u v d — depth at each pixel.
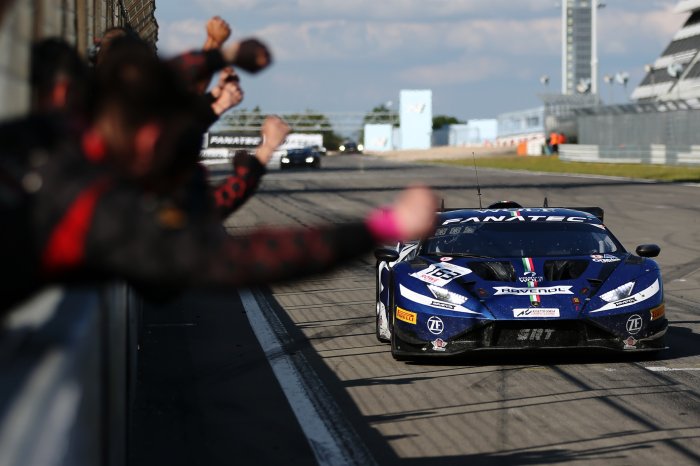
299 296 26.36
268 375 16.64
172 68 4.02
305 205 65.06
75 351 3.62
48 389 3.24
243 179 7.18
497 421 13.41
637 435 12.55
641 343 17.11
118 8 15.15
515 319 16.84
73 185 3.22
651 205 58.75
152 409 14.23
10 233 3.15
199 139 7.10
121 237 3.16
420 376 16.50
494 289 17.39
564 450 11.89
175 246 3.16
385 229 3.31
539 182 86.06
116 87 3.89
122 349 8.79
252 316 22.94
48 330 3.89
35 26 5.04
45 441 3.01
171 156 4.02
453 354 17.05
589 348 16.95
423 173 113.88
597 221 19.97
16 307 3.36
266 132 7.40
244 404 14.58
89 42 9.90
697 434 12.59
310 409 14.25
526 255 18.50
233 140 132.75
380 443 12.39
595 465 11.24
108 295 5.95
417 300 17.44
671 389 15.24
